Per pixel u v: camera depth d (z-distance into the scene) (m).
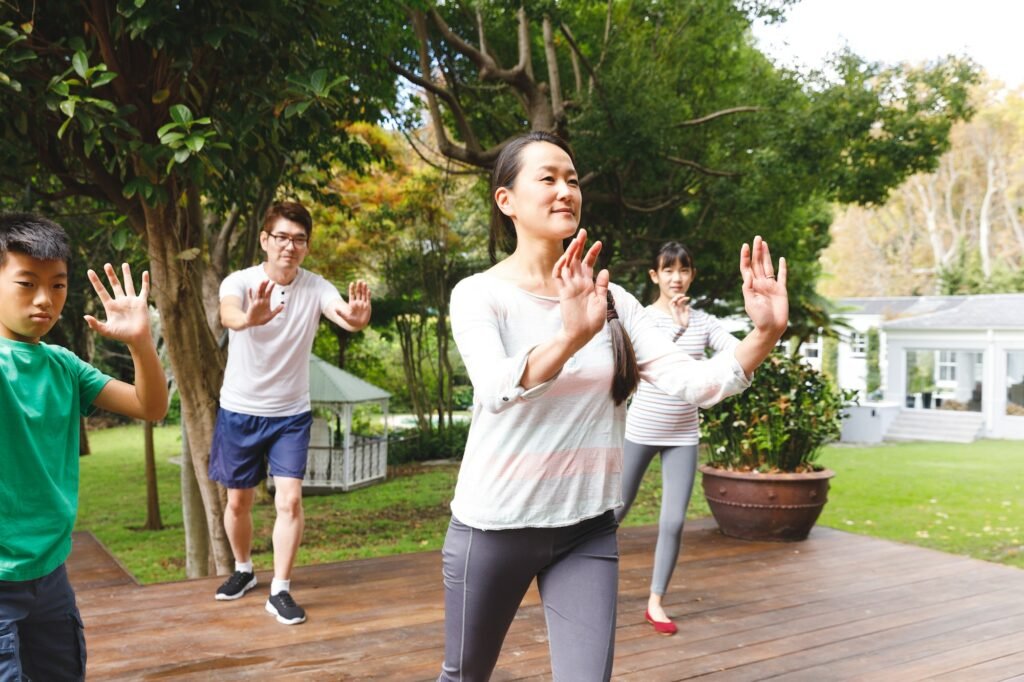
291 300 3.31
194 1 3.71
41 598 1.57
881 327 19.89
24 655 1.62
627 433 3.42
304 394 3.42
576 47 9.20
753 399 4.94
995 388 18.28
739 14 9.62
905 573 4.12
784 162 9.37
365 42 6.43
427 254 14.84
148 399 1.68
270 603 3.37
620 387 1.63
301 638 3.09
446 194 14.88
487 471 1.59
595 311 1.33
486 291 1.61
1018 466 13.42
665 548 3.28
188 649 2.96
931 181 38.19
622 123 9.07
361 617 3.34
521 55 9.26
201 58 3.98
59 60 4.08
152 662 2.84
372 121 7.91
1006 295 20.36
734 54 11.38
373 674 2.74
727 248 11.82
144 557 7.64
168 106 4.09
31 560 1.53
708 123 10.84
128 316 1.62
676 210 12.38
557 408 1.57
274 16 3.88
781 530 4.77
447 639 1.70
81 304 9.19
